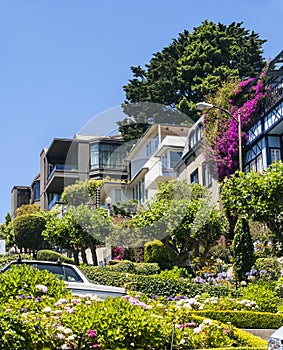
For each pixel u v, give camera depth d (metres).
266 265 21.97
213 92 46.88
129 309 9.20
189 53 50.47
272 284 17.92
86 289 12.74
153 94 48.78
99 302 9.93
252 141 34.31
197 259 25.75
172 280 17.27
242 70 50.00
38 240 41.34
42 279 10.79
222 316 13.06
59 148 60.47
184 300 13.28
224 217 26.88
